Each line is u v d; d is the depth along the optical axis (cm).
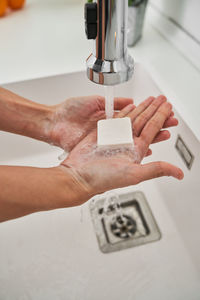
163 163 43
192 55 72
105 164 46
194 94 63
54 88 73
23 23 93
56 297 51
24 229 62
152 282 53
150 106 60
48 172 47
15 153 76
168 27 82
